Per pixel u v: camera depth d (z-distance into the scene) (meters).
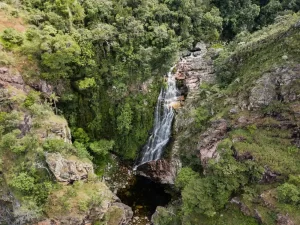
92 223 23.81
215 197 24.14
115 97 32.44
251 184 24.44
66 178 23.72
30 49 28.08
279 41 28.30
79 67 30.53
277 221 21.77
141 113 33.62
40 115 25.86
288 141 24.75
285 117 25.25
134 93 33.66
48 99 29.12
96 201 23.33
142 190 32.38
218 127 28.38
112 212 26.81
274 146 24.86
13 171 23.38
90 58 30.66
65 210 22.38
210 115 30.22
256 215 22.95
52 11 31.41
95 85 30.94
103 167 32.97
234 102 28.64
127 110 32.53
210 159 25.94
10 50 27.83
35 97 26.91
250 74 28.89
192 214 25.11
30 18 30.59
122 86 32.00
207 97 31.94
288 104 25.36
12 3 31.81
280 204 22.14
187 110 33.38
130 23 33.03
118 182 33.00
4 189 23.59
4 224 25.11
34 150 23.94
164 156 33.84
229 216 24.08
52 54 27.31
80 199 23.08
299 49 25.77
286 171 23.19
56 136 25.66
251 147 25.03
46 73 28.41
